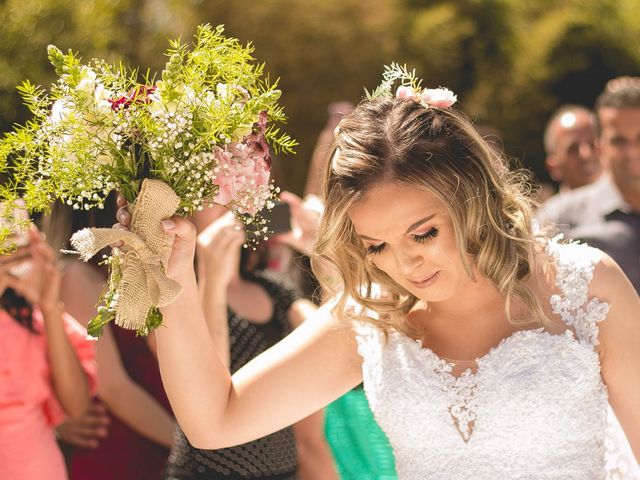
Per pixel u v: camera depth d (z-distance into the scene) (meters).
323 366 3.08
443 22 12.17
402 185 2.77
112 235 2.62
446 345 3.07
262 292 4.38
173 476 4.05
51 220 4.39
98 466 4.53
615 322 2.96
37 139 2.70
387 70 3.08
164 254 2.71
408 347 3.08
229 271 4.00
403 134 2.80
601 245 6.14
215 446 2.95
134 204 2.70
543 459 2.92
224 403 2.93
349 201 2.80
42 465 3.93
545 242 3.09
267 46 11.34
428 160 2.78
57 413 4.18
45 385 4.02
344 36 11.61
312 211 4.59
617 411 3.00
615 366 2.96
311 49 11.50
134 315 2.68
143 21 10.06
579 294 2.98
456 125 2.88
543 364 2.92
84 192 2.69
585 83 12.91
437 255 2.81
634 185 6.05
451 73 12.55
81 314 4.41
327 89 11.61
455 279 2.86
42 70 9.26
